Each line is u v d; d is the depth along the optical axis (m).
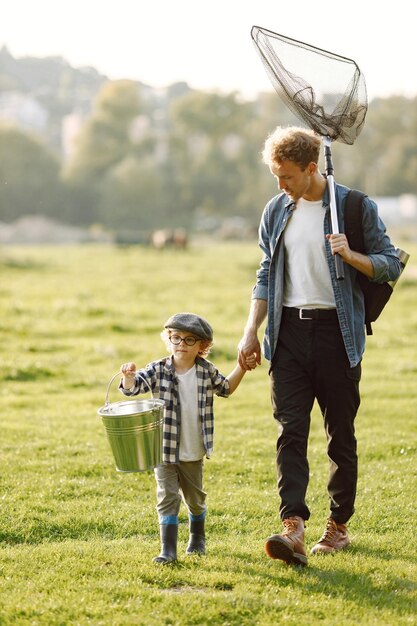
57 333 20.34
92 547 6.40
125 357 17.16
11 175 132.75
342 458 6.24
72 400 13.10
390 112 160.88
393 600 5.39
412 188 153.88
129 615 5.07
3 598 5.32
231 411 12.32
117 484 8.38
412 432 10.85
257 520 7.30
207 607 5.18
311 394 6.20
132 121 149.25
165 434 5.93
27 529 6.98
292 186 5.93
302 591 5.47
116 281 36.00
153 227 136.50
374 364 16.62
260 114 156.62
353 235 6.09
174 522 5.97
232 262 49.56
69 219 135.62
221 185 142.50
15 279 35.53
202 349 6.08
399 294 30.08
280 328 6.19
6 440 10.18
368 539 6.69
